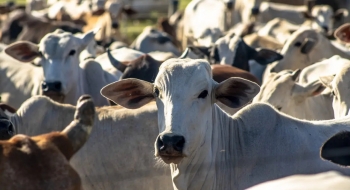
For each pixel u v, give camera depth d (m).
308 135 14.84
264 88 19.48
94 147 16.61
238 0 51.16
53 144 10.38
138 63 23.22
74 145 10.48
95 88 23.86
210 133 14.45
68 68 23.28
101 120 16.83
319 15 47.19
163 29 47.84
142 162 16.52
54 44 23.41
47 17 51.03
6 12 54.88
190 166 14.35
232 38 27.80
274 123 14.97
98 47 33.25
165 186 16.39
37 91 24.66
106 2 57.91
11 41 42.31
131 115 16.83
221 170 14.70
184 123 13.78
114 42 37.91
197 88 14.06
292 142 14.71
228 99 14.55
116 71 25.38
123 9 53.69
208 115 14.37
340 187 8.62
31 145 10.30
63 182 10.09
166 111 13.95
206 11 46.62
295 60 27.66
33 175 10.03
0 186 9.88
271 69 27.56
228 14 46.94
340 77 17.02
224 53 27.44
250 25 40.69
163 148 13.60
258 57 27.62
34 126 17.14
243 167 14.70
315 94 19.16
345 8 56.78
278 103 19.14
